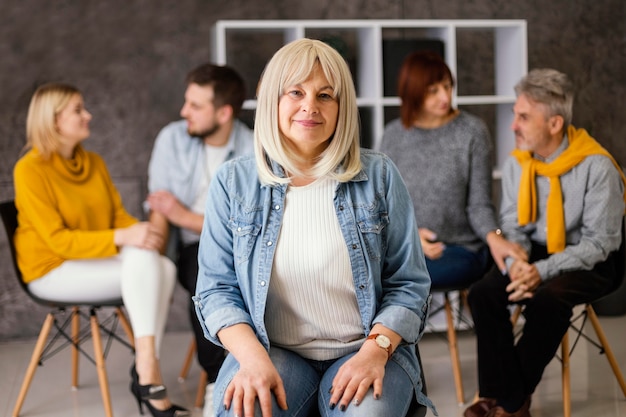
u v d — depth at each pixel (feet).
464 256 14.26
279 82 7.76
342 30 18.20
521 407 12.36
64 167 13.66
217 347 13.37
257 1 18.10
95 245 13.16
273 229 7.85
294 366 7.85
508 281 12.59
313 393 7.87
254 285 7.83
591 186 12.53
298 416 7.68
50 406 14.02
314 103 7.72
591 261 12.32
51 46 17.65
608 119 19.43
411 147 14.98
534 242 13.24
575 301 12.07
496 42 18.37
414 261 8.13
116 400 14.21
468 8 18.71
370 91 17.42
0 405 14.10
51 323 13.64
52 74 17.69
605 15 19.24
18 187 13.28
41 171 13.39
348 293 7.89
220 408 7.52
